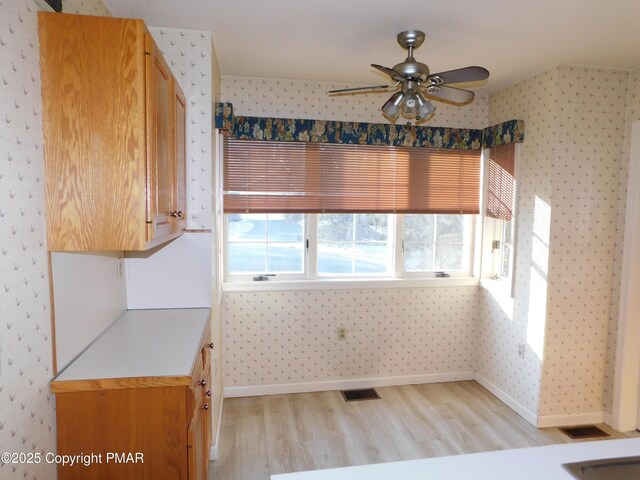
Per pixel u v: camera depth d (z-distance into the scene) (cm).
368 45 244
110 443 144
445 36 228
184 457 147
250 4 196
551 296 271
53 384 138
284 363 324
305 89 310
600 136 269
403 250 341
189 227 234
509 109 309
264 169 306
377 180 323
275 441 259
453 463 101
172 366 153
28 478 124
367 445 256
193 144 231
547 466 100
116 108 141
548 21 209
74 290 159
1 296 112
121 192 143
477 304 346
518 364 297
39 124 134
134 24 139
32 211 129
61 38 136
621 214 273
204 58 228
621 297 272
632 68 267
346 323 329
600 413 286
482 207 341
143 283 233
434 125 329
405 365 342
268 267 326
